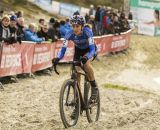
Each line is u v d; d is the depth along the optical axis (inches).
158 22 1200.8
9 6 1149.7
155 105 377.4
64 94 270.8
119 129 266.4
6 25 442.0
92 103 296.0
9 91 417.7
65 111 274.2
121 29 906.7
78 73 281.4
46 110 352.5
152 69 753.0
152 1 1190.3
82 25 275.6
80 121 310.3
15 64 477.4
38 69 537.6
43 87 455.2
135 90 512.1
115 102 412.2
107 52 799.1
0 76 449.1
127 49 900.0
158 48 970.7
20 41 476.4
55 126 294.7
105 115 354.0
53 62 275.6
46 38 572.4
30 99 390.6
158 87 581.6
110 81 565.6
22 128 291.4
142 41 1013.8
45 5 1257.4
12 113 335.0
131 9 1187.9
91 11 997.8
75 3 1526.8
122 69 705.6
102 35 819.4
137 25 1187.9
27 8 1201.4
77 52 287.7
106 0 1644.9
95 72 634.2
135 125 280.4
